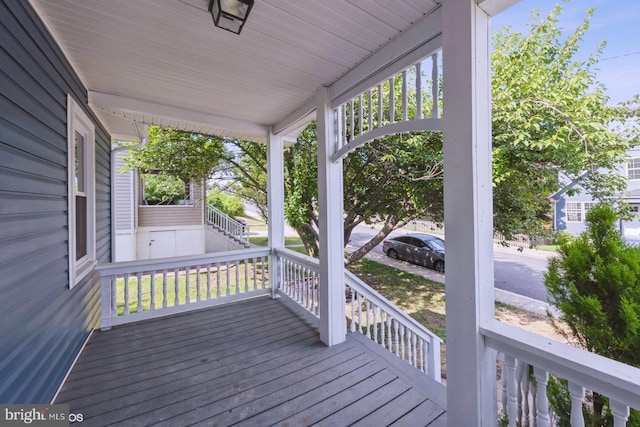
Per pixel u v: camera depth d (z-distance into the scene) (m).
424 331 3.27
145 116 3.23
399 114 4.57
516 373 1.36
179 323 3.20
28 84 1.55
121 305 5.04
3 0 1.32
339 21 1.77
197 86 2.73
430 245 8.51
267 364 2.37
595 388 1.04
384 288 6.92
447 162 1.50
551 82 3.39
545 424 1.21
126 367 2.30
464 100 1.42
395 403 1.90
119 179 7.30
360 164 5.52
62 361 2.04
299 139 5.83
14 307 1.37
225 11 1.56
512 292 5.55
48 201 1.80
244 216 20.34
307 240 6.80
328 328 2.69
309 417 1.77
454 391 1.48
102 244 3.78
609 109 3.02
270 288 4.13
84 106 2.70
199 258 3.63
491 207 1.46
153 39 1.96
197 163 6.75
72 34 1.90
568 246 1.39
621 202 2.70
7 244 1.31
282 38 1.95
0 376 1.24
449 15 1.49
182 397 1.95
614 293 1.23
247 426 1.70
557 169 3.33
